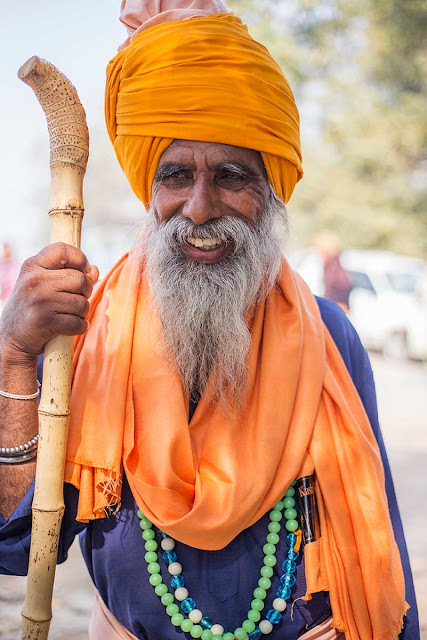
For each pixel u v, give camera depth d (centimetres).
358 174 1912
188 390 161
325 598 157
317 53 1828
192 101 152
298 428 157
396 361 1188
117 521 156
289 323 166
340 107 1888
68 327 140
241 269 161
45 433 143
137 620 155
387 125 1816
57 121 144
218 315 159
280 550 156
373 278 1225
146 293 167
